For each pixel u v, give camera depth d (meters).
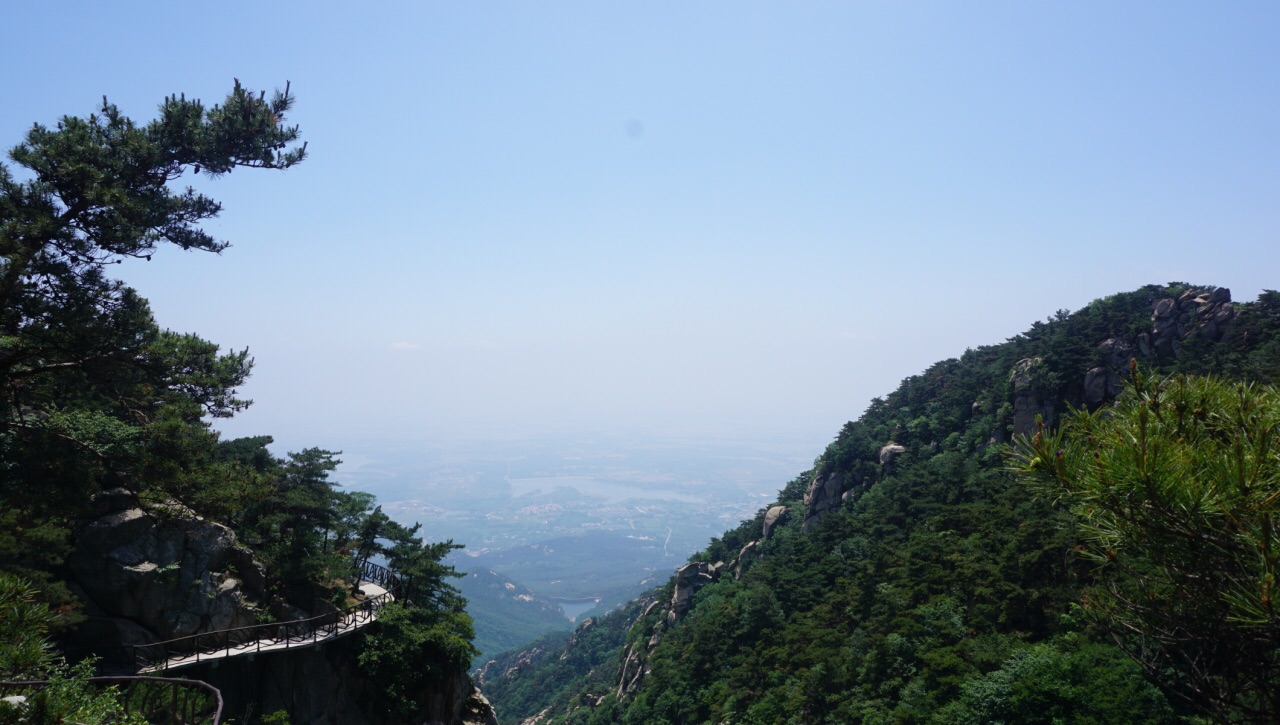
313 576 44.00
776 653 68.38
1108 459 7.65
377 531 54.22
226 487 22.78
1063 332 96.31
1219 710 7.51
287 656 38.75
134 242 19.33
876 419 124.56
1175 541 7.33
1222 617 7.26
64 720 10.94
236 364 23.52
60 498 19.67
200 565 36.88
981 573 53.81
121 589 34.09
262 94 21.84
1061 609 45.94
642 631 127.06
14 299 18.09
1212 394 8.45
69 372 21.16
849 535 88.19
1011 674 39.72
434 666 44.06
